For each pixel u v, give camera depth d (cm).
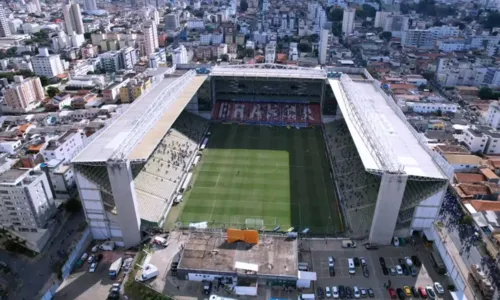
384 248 10019
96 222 10400
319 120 18350
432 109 19450
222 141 16412
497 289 8994
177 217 11412
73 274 9400
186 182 13062
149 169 12575
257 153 15412
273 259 9188
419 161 10262
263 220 11306
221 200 12269
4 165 13650
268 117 18550
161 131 12131
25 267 10225
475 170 14025
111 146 10794
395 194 9325
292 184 13225
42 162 14112
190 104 18238
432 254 9681
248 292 8644
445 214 11719
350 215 11294
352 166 13450
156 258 9719
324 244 10219
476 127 16550
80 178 9750
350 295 8631
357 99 14775
